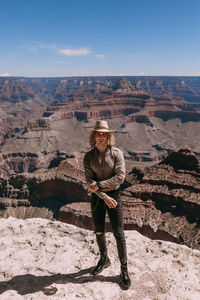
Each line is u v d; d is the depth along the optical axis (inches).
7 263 218.2
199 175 3321.9
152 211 3100.4
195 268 219.9
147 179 3548.2
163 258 232.5
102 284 193.9
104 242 209.5
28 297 177.8
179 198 3009.4
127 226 2967.5
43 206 4594.0
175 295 184.7
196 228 2669.8
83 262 221.5
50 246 247.6
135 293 186.2
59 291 184.1
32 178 4724.4
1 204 4648.1
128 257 231.3
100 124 183.0
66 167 4783.5
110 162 186.9
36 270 209.2
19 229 289.4
